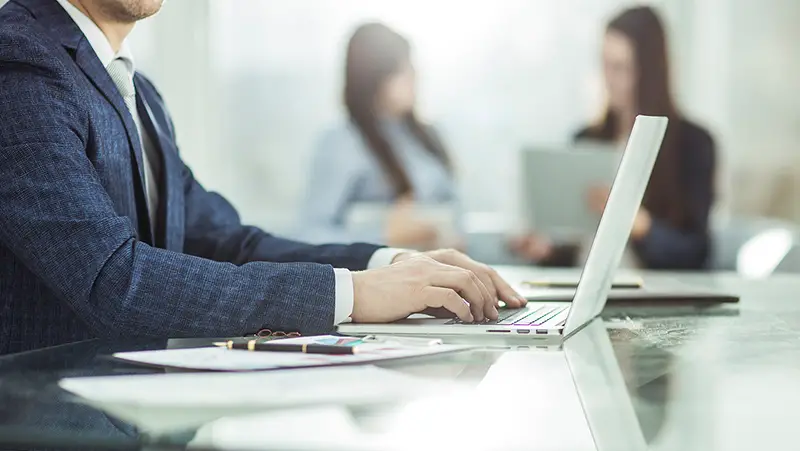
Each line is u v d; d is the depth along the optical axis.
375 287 1.07
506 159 4.86
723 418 0.64
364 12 4.80
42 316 1.23
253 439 0.56
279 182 4.89
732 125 4.82
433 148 4.10
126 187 1.25
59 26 1.23
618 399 0.69
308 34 4.83
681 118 3.92
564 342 0.97
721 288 1.61
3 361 0.82
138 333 1.03
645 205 3.81
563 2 4.80
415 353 0.85
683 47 4.81
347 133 4.05
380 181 4.02
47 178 1.07
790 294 1.53
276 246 1.53
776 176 4.82
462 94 4.83
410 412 0.63
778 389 0.73
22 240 1.05
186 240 1.57
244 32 4.83
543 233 3.41
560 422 0.61
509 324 1.05
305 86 4.85
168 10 4.65
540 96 4.84
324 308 1.05
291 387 0.71
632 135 1.03
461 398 0.68
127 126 1.26
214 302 1.03
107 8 1.34
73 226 1.05
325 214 4.02
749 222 4.54
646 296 1.37
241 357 0.83
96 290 1.03
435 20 4.80
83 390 0.69
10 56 1.13
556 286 1.61
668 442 0.57
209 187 4.80
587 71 4.82
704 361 0.86
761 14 4.77
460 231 4.02
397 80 4.03
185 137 4.71
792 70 4.78
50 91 1.14
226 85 4.86
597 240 1.01
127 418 0.61
